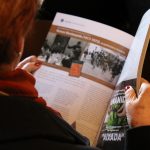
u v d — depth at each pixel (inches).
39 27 47.7
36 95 25.7
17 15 23.2
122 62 42.2
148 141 30.6
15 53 24.2
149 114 34.7
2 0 22.8
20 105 22.2
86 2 50.6
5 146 20.4
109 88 41.1
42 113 22.6
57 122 23.0
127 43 42.9
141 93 35.5
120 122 37.9
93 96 40.4
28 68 40.8
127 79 38.8
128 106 35.9
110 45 42.8
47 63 42.8
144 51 37.5
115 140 37.2
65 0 50.6
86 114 39.7
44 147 21.1
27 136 21.0
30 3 23.8
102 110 40.0
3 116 21.3
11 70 24.7
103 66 41.9
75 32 44.0
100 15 51.4
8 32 23.1
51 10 51.1
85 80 41.2
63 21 45.1
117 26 51.2
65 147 21.8
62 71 42.0
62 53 43.2
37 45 47.0
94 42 43.1
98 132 39.0
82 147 22.7
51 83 41.4
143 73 43.6
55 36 44.5
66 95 40.6
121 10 50.8
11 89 24.1
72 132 23.6
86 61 42.2
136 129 31.2
